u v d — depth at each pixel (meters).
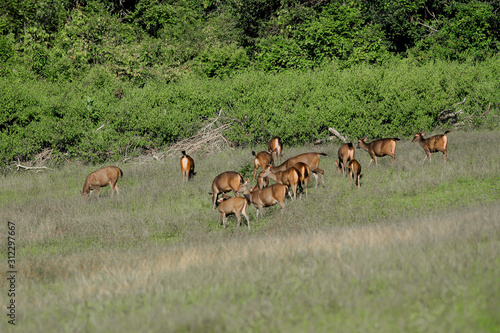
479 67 100.00
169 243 47.59
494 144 70.88
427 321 20.58
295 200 53.84
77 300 29.41
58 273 38.88
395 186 55.59
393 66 103.00
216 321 22.25
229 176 55.22
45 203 62.59
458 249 29.38
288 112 91.69
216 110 94.88
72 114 91.00
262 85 97.81
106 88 102.62
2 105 87.88
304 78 97.94
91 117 92.19
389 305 22.34
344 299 23.45
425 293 23.05
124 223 53.81
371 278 25.75
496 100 92.69
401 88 90.88
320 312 22.59
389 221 45.06
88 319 25.55
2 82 94.44
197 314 23.14
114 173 64.19
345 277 26.66
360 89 90.69
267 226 48.62
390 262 27.95
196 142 89.44
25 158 88.44
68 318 26.20
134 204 61.22
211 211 55.53
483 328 19.80
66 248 48.12
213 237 47.50
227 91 95.31
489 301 21.52
